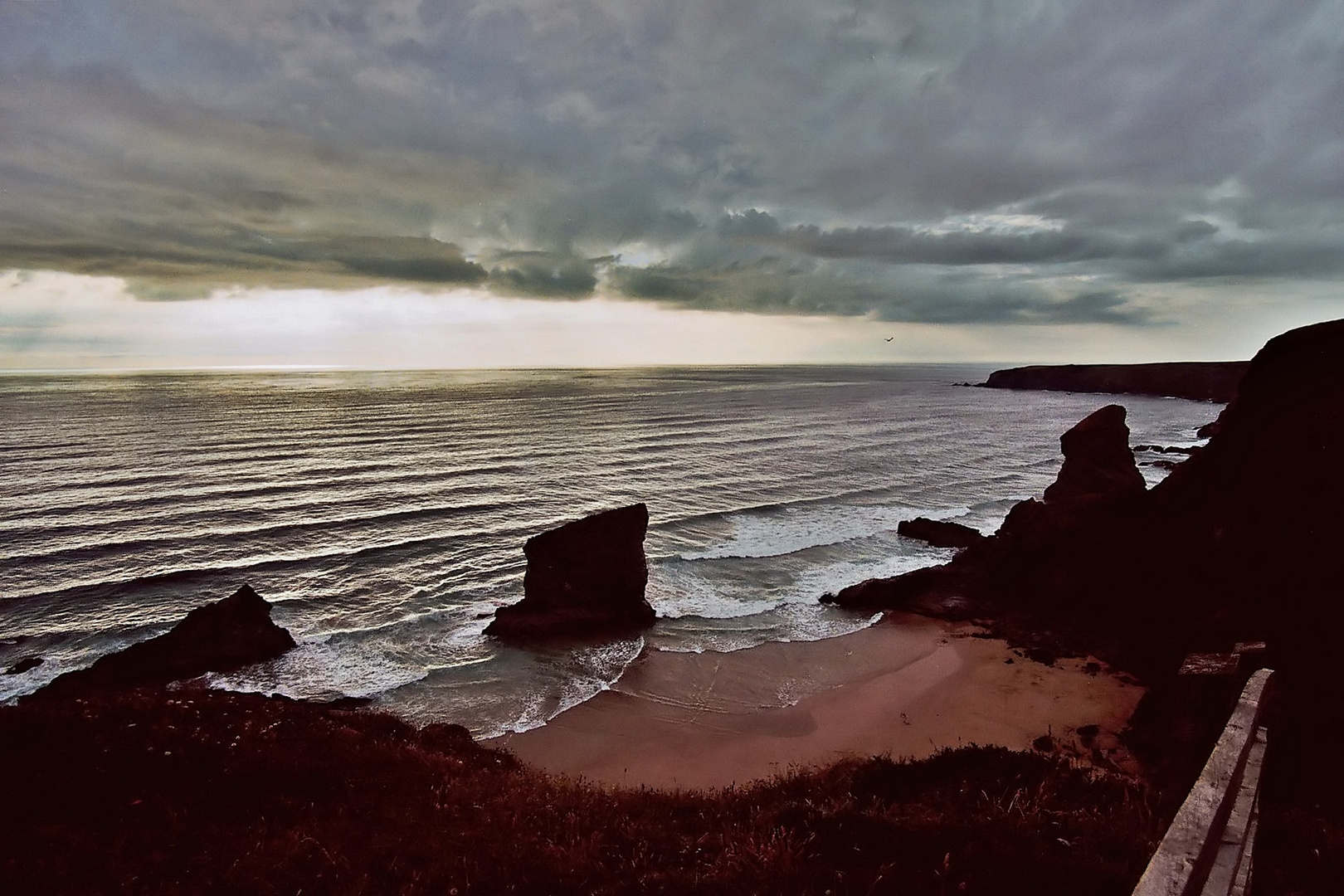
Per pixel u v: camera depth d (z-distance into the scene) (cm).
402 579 3734
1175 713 1362
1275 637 1823
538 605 3072
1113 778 1120
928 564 3928
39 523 4569
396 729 1730
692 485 6125
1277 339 2717
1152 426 11000
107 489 5531
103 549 4112
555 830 951
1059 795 1027
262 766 1156
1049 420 12106
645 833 948
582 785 1512
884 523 4916
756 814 1002
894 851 796
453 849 898
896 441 9281
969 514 5262
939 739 2052
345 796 1095
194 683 2558
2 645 2948
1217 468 2677
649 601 3350
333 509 5081
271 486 5756
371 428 9431
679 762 1986
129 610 3316
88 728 1234
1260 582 2103
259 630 2816
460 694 2464
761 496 5744
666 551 4209
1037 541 3177
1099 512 3102
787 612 3234
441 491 5738
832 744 2067
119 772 1080
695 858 863
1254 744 503
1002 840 787
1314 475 2278
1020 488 6331
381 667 2703
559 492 5778
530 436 9025
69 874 815
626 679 2562
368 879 812
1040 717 2125
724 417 11938
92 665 2611
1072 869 718
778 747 2062
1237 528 2378
